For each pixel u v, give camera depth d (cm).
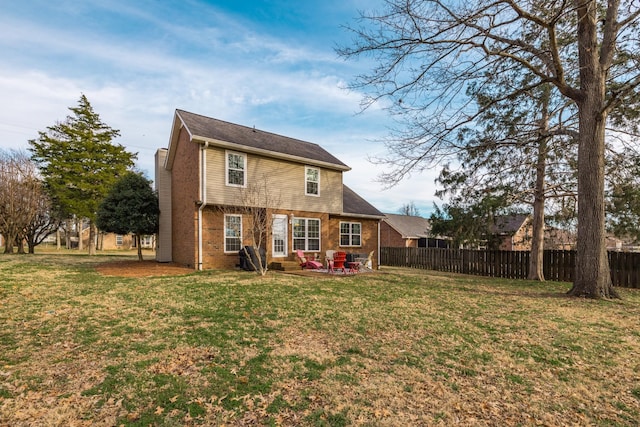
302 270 1395
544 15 845
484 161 1336
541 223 1375
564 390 346
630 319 627
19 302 674
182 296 766
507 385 355
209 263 1327
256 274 1202
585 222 865
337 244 1839
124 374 360
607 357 437
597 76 852
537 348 464
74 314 593
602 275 845
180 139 1488
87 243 4262
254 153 1447
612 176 1196
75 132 2430
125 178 1622
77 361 393
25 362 388
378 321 586
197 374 363
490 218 1391
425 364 404
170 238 1647
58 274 1084
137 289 845
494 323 589
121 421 277
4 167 2134
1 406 295
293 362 400
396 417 290
